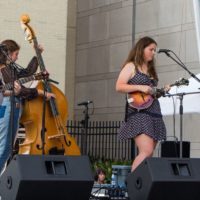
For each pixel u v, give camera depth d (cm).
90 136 2427
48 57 2275
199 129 2086
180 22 2197
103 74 2514
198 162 943
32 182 878
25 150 1323
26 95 1294
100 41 2544
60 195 904
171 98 1525
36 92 1312
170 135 2169
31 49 2231
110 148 2347
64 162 916
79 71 2628
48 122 1340
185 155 1648
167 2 2256
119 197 1295
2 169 1279
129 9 2417
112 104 2456
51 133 1338
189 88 1495
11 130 1202
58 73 2284
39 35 2269
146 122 1177
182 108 1461
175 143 1644
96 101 2531
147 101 1189
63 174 903
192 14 2152
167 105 1527
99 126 2372
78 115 2598
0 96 1283
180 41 2189
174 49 2206
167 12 2253
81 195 919
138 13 2375
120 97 2420
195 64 2122
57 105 1370
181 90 1505
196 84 1492
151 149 1177
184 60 2166
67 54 2647
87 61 2595
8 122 1277
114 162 2081
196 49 2123
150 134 1172
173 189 916
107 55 2503
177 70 2181
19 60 2212
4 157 1283
